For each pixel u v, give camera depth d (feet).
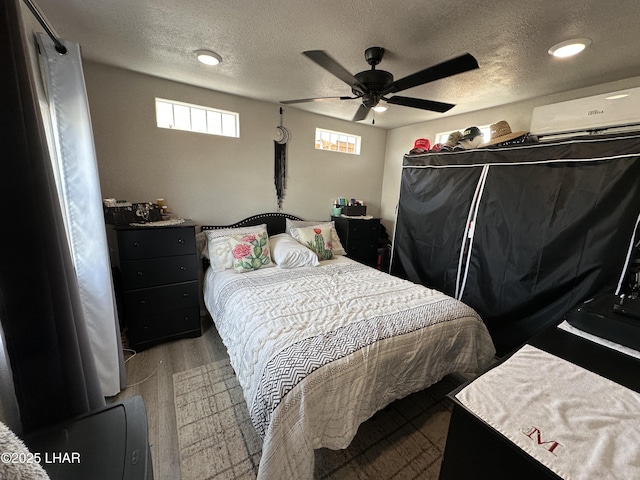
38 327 3.06
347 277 7.60
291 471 3.34
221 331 6.31
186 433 4.98
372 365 4.24
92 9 4.58
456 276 8.05
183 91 8.08
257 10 4.52
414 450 4.79
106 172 7.49
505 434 2.26
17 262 2.89
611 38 4.89
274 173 10.18
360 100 8.77
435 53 5.70
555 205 6.08
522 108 8.27
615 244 5.35
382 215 13.43
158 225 7.17
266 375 3.81
